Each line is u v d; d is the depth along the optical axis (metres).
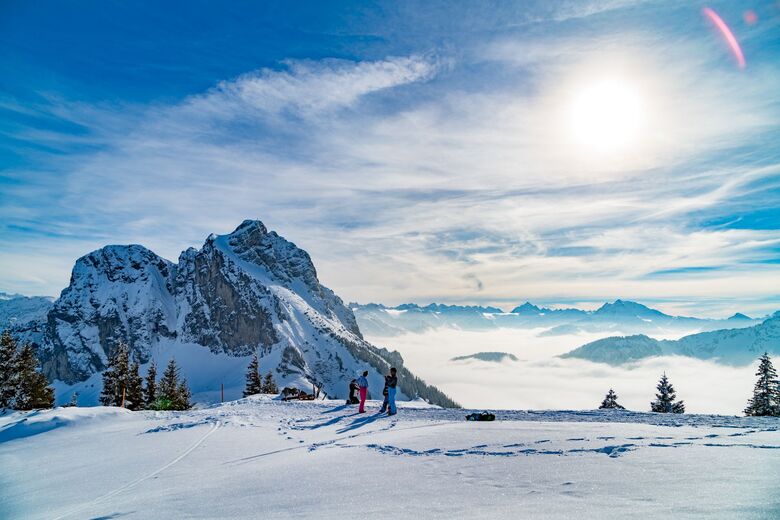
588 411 19.39
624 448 9.02
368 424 15.80
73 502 8.31
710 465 7.30
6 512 8.03
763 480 6.24
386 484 7.37
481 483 7.04
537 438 10.59
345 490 7.19
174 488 8.58
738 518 4.75
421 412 19.81
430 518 5.47
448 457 9.20
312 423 16.80
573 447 9.45
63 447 14.53
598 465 7.72
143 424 18.55
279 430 15.46
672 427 12.18
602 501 5.71
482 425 13.20
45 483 10.06
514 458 8.70
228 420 17.41
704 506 5.21
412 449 10.22
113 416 20.45
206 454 11.96
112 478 10.01
